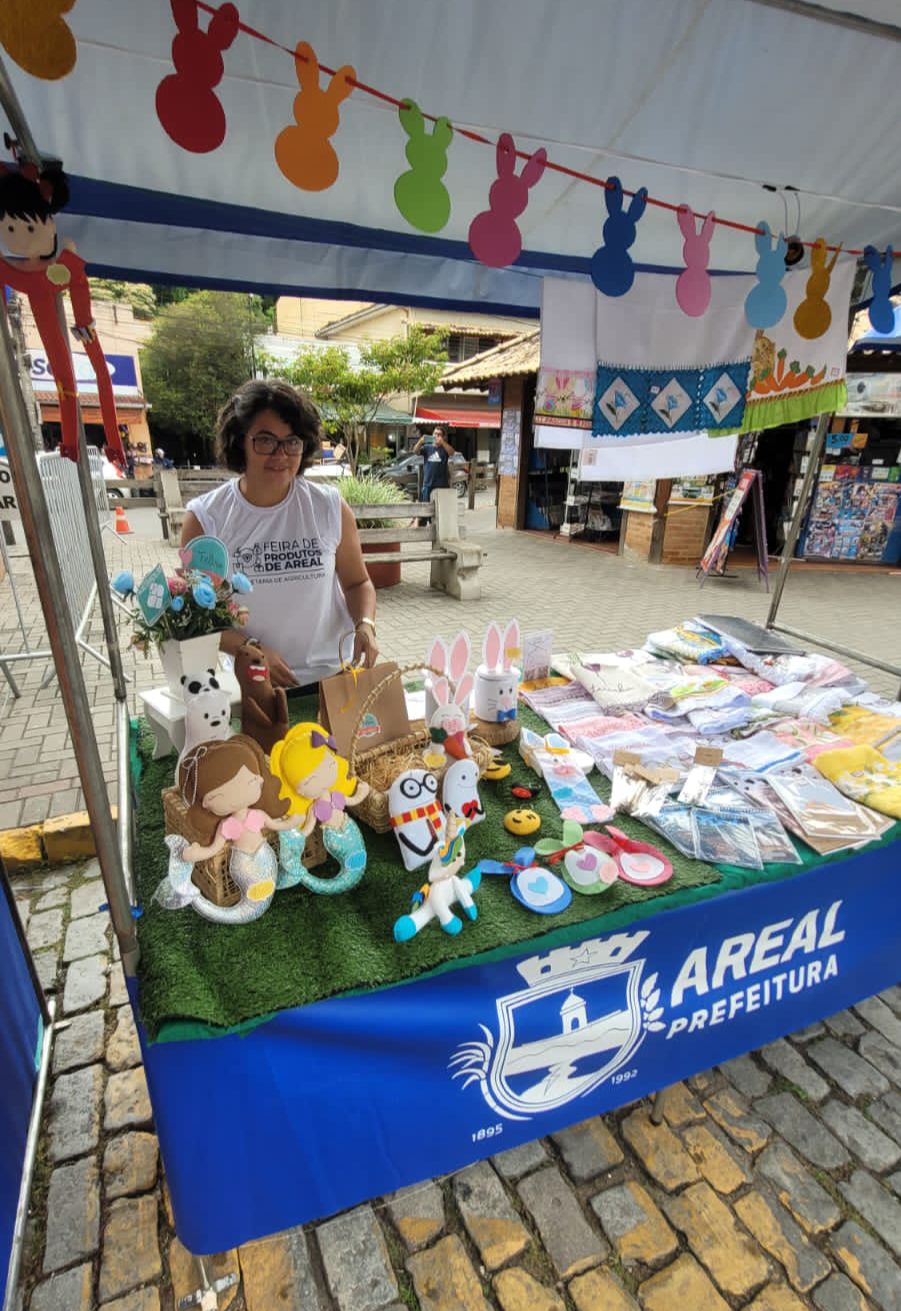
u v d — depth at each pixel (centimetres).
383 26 120
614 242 133
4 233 107
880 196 191
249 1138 109
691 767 171
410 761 139
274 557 172
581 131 155
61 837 245
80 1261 131
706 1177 148
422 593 662
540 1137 141
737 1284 129
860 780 164
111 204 175
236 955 108
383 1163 124
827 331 201
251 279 225
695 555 811
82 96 137
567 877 129
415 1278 129
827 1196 145
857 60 134
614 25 122
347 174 170
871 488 834
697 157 168
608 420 181
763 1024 161
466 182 179
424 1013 114
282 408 154
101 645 477
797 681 217
